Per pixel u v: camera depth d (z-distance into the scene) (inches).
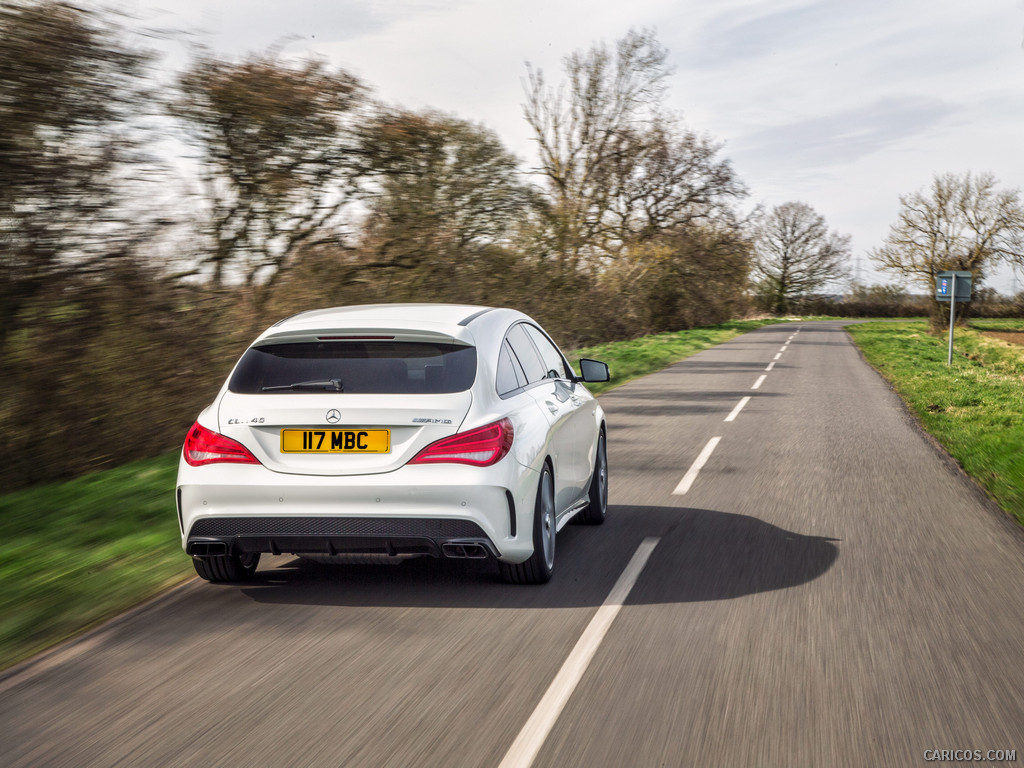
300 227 606.2
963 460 411.8
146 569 237.6
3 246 398.0
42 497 345.4
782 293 3683.6
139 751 131.2
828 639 177.2
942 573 225.6
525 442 211.6
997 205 2129.7
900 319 3720.5
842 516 294.8
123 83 424.2
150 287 454.3
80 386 433.4
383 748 131.2
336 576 229.1
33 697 152.5
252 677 160.2
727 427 524.7
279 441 201.5
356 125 620.7
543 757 128.0
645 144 1594.5
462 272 795.4
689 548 253.6
